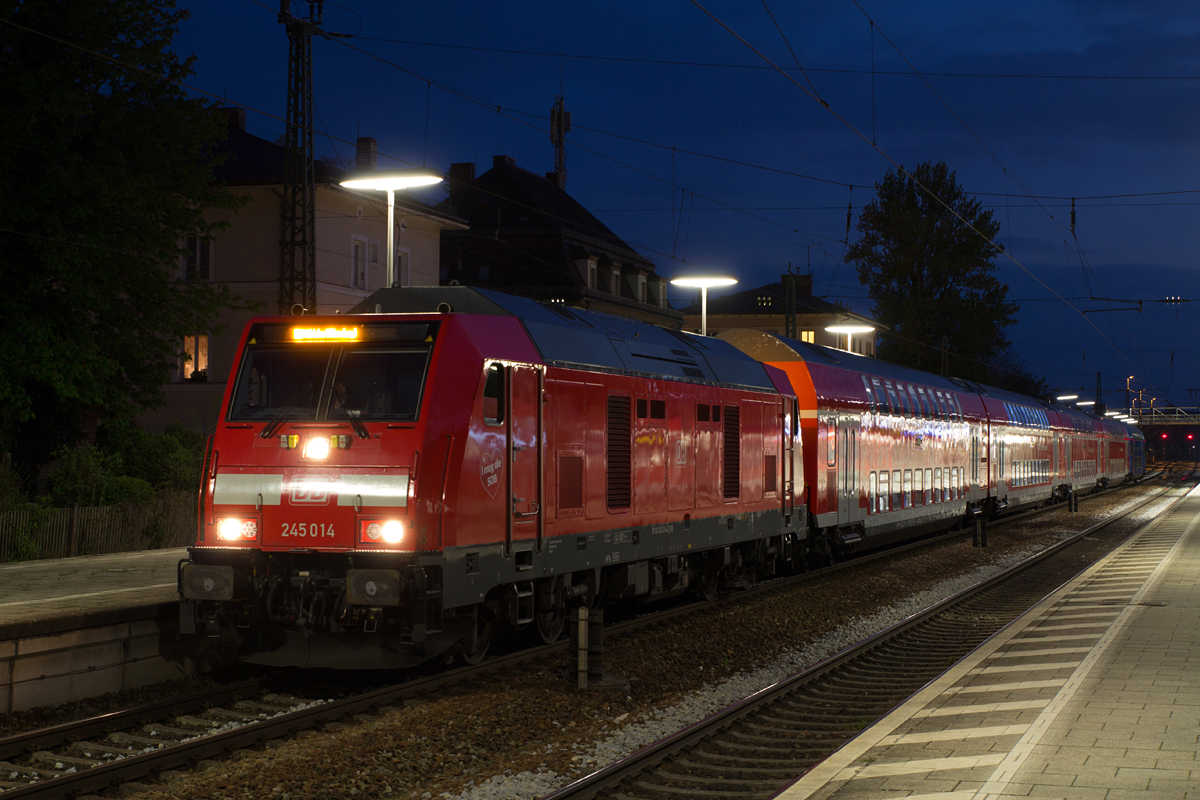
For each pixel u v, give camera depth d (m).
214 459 10.33
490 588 10.50
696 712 10.35
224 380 35.81
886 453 23.80
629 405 13.31
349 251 37.44
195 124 23.39
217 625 10.15
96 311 22.23
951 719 8.60
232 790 7.34
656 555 13.96
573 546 12.02
